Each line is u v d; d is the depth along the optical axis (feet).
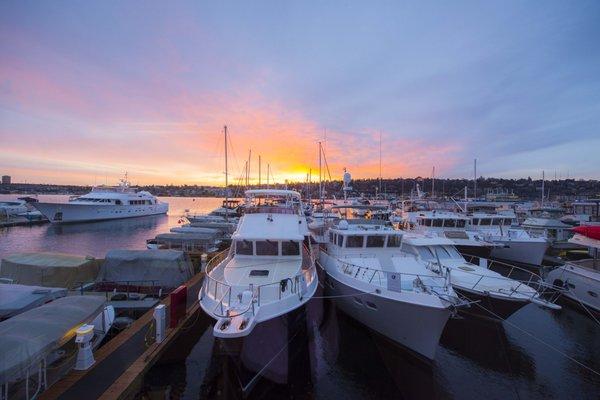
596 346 41.16
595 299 48.62
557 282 55.01
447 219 78.64
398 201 152.56
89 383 25.99
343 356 39.22
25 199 243.81
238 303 29.60
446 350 40.22
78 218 172.86
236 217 162.40
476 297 42.29
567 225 106.11
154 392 31.63
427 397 32.01
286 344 32.45
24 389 24.14
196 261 71.51
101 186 204.33
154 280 52.65
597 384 33.81
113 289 51.47
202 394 31.50
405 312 35.63
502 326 44.21
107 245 119.03
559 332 44.73
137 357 30.25
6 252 106.32
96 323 35.68
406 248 55.83
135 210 204.03
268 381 31.01
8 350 22.70
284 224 46.42
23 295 38.14
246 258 42.60
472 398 31.71
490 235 80.33
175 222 197.06
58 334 26.35
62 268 49.85
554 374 35.50
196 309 42.91
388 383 34.14
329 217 92.84
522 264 78.84
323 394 32.32
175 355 36.94
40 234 143.33
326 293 52.21
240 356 28.78
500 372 35.81
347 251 48.21
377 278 41.65
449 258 53.93
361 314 41.93
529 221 110.42
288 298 32.42
